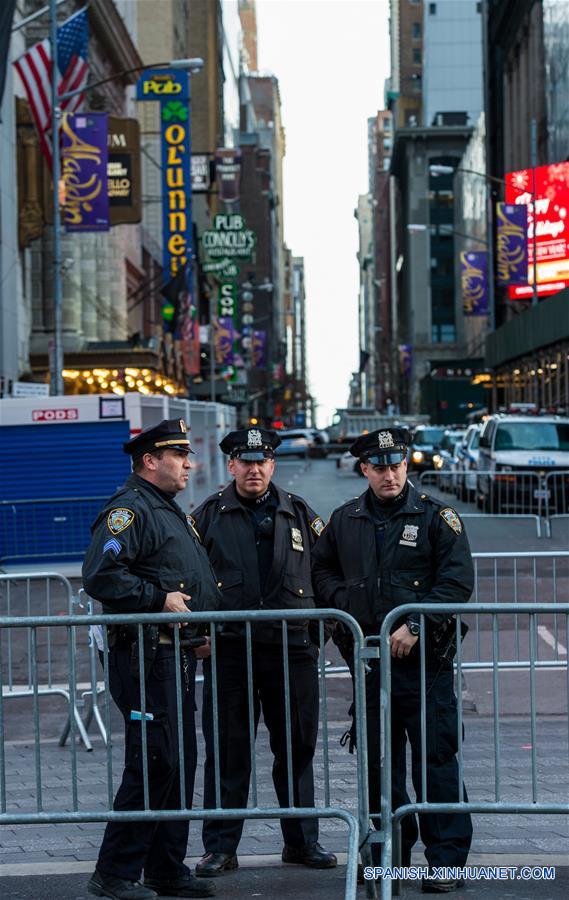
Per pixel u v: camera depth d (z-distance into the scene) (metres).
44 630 15.45
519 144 69.00
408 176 142.75
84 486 21.38
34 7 46.38
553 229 51.91
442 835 6.07
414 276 141.12
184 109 60.22
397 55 172.25
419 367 139.50
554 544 20.53
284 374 171.62
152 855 6.16
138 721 6.02
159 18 84.25
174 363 48.66
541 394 49.22
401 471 6.34
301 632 6.64
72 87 32.41
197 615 5.96
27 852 6.96
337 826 7.61
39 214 40.59
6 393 32.44
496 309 73.88
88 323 52.44
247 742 6.68
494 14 74.50
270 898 5.97
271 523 6.75
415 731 6.22
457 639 6.08
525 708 11.09
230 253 86.31
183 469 6.25
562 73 54.28
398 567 6.31
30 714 11.75
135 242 65.50
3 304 39.00
